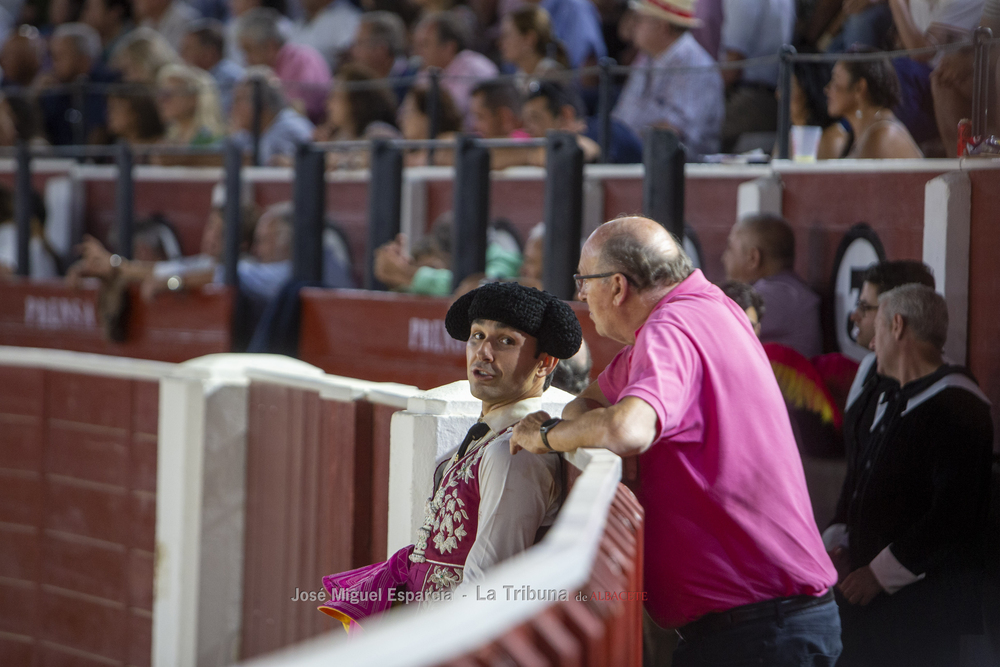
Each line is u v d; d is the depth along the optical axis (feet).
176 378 47.93
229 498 47.11
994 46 39.06
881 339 40.81
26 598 56.29
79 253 86.99
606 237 30.83
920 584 39.11
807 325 45.19
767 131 63.57
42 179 88.43
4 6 125.18
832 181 45.37
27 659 56.13
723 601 28.53
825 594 29.35
